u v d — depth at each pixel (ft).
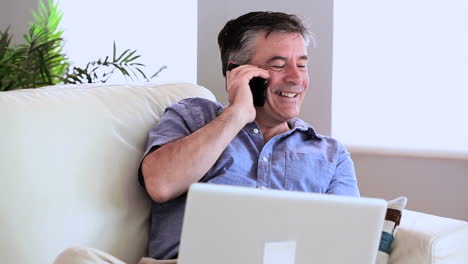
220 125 6.14
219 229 4.24
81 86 6.50
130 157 6.19
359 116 10.87
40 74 12.07
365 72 10.77
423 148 10.28
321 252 4.28
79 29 13.70
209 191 4.20
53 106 5.85
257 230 4.24
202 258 4.30
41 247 5.41
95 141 5.96
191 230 4.25
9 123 5.49
